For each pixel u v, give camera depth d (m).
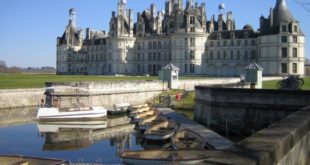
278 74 116.75
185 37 135.62
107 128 45.56
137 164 22.72
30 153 31.06
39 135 40.06
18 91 63.00
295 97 33.16
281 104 33.97
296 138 10.30
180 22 138.88
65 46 181.62
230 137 36.50
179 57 137.00
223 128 38.16
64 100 57.47
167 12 153.25
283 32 115.81
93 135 40.66
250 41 128.38
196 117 46.06
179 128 35.06
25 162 20.33
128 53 155.62
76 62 180.38
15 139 37.53
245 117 36.50
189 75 135.00
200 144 27.03
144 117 46.81
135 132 42.44
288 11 119.12
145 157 23.42
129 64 155.88
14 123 48.59
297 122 11.46
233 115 37.44
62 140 37.28
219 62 134.88
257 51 126.25
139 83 71.44
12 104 62.09
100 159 28.12
